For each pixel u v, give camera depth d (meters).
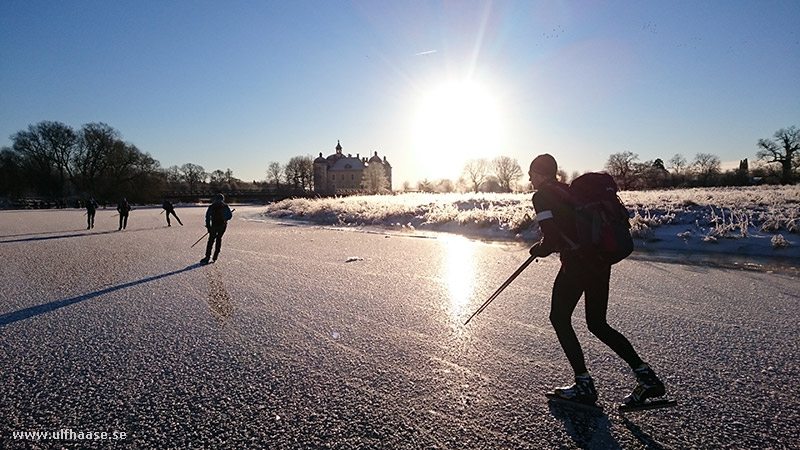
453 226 17.08
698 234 11.73
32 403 3.04
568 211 2.86
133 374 3.52
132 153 77.75
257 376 3.46
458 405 2.97
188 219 29.41
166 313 5.30
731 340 4.13
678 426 2.68
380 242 13.34
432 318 4.99
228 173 133.38
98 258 10.27
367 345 4.13
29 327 4.79
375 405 2.98
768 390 3.12
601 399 3.03
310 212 26.70
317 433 2.64
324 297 6.05
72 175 77.44
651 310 5.20
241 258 10.03
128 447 2.51
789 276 7.32
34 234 17.86
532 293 6.14
